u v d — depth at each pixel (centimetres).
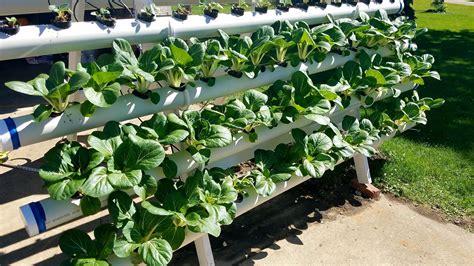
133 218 161
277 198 277
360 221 261
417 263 230
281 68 235
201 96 199
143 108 179
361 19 291
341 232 249
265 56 234
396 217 268
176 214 164
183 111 193
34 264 202
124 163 154
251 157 235
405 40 314
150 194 160
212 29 218
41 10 347
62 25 172
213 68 202
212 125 185
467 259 237
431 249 242
